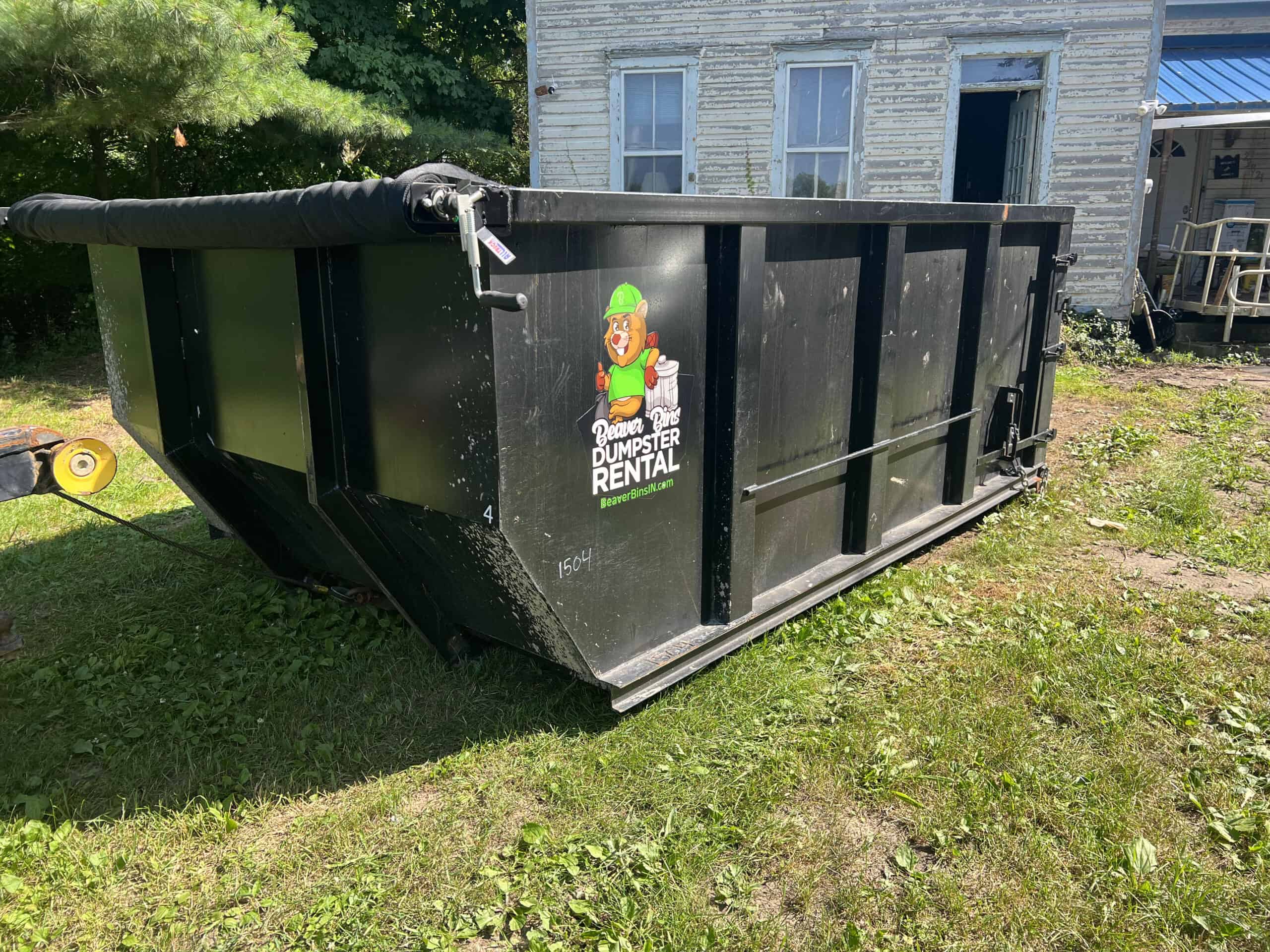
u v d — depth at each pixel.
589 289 2.77
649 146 13.09
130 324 3.74
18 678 3.76
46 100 8.66
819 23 12.20
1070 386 9.46
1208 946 2.34
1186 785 2.94
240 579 4.61
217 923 2.48
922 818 2.79
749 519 3.54
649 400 3.07
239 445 3.58
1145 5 11.34
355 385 2.99
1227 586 4.48
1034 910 2.45
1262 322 12.64
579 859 2.67
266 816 2.90
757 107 12.59
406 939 2.42
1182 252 12.61
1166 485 5.82
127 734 3.32
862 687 3.54
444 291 2.59
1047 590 4.43
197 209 2.96
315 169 14.16
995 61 12.03
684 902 2.48
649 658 3.31
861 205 3.64
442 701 3.49
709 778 3.00
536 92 13.04
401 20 18.36
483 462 2.65
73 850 2.76
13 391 9.55
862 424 4.16
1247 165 15.17
